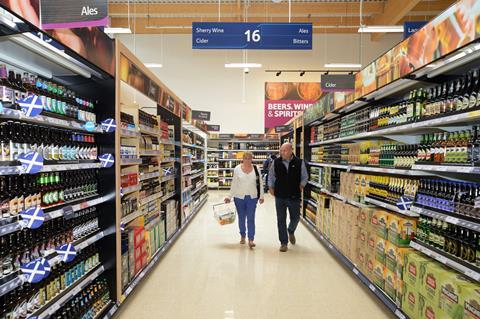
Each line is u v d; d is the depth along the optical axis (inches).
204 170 472.7
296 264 168.4
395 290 111.7
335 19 512.7
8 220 69.1
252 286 139.3
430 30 89.5
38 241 82.9
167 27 535.8
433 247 95.3
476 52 80.0
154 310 117.4
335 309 118.6
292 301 125.0
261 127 585.9
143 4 466.9
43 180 84.4
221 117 585.9
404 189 119.5
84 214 102.3
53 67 99.8
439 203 95.0
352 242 154.9
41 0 71.6
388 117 132.6
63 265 92.1
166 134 215.6
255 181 198.2
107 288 110.3
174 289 135.9
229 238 225.5
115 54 110.7
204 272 156.3
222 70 583.5
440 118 91.7
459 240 86.1
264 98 580.4
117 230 111.0
